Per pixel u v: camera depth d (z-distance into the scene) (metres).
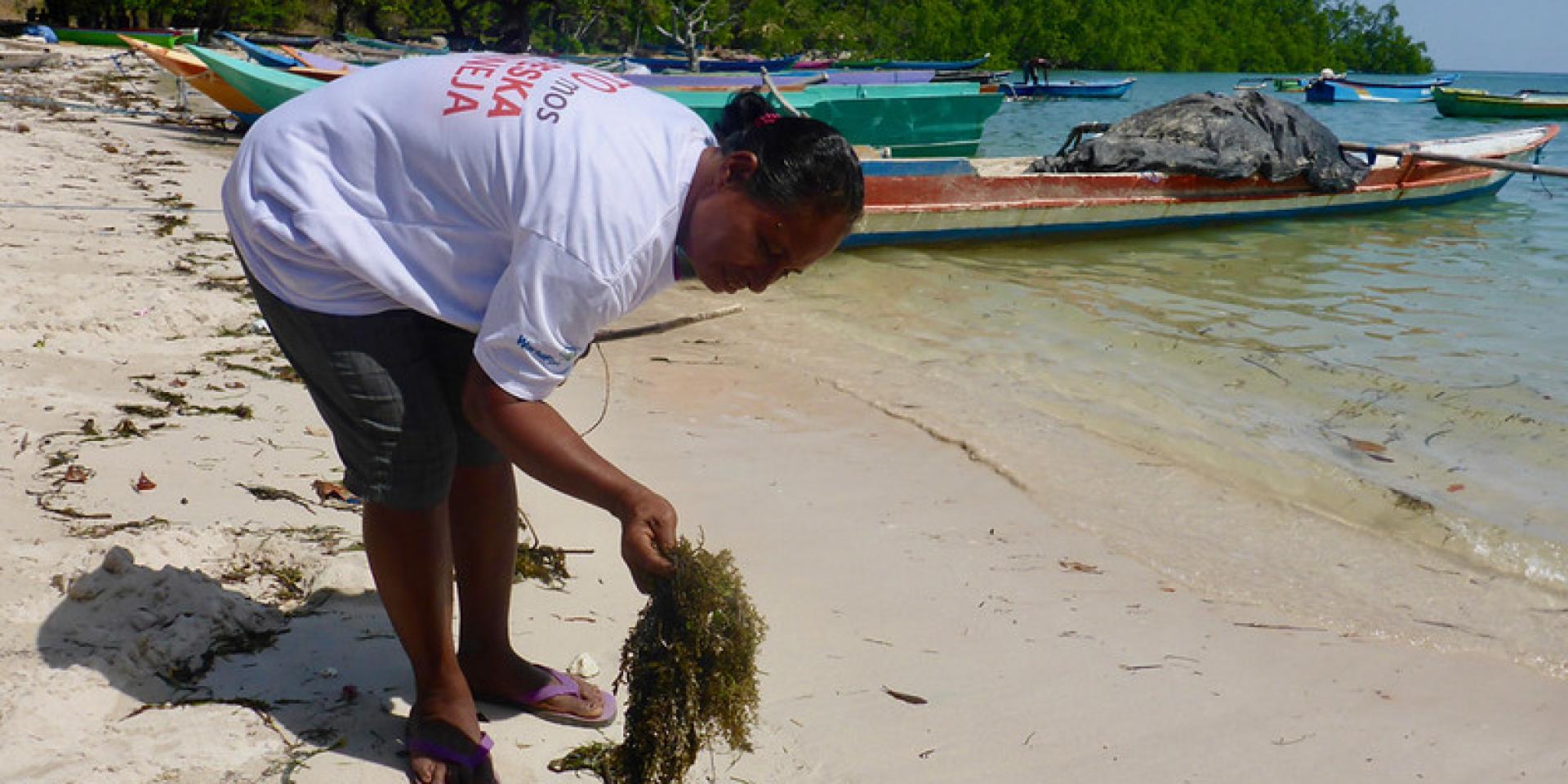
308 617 3.14
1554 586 4.44
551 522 4.06
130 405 4.68
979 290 9.34
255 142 2.30
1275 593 4.24
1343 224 13.37
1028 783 2.85
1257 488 5.27
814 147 2.14
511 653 2.87
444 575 2.49
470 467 2.65
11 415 4.42
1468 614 4.17
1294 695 3.47
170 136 16.06
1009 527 4.64
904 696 3.21
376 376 2.29
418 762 2.53
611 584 3.61
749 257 2.21
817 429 5.73
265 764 2.52
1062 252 11.26
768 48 61.28
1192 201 12.45
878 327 7.94
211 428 4.53
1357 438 5.98
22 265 6.89
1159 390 6.68
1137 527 4.75
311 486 4.07
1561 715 3.48
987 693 3.28
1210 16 110.38
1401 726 3.34
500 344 2.16
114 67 30.61
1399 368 7.30
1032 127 30.31
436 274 2.23
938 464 5.34
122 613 2.94
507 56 2.36
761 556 4.12
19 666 2.67
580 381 6.30
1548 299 9.52
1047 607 3.91
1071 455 5.51
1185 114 12.88
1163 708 3.30
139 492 3.83
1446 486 5.37
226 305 6.32
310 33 54.88
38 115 16.67
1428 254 11.64
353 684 2.86
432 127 2.18
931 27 79.94
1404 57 132.88
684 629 2.33
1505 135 16.41
